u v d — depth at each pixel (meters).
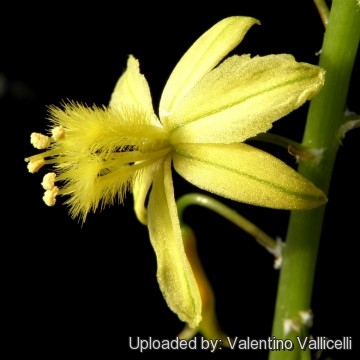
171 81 0.06
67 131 0.06
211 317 0.07
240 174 0.06
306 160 0.06
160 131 0.06
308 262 0.06
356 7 0.06
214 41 0.06
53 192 0.06
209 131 0.06
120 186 0.06
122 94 0.06
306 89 0.05
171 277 0.06
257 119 0.06
